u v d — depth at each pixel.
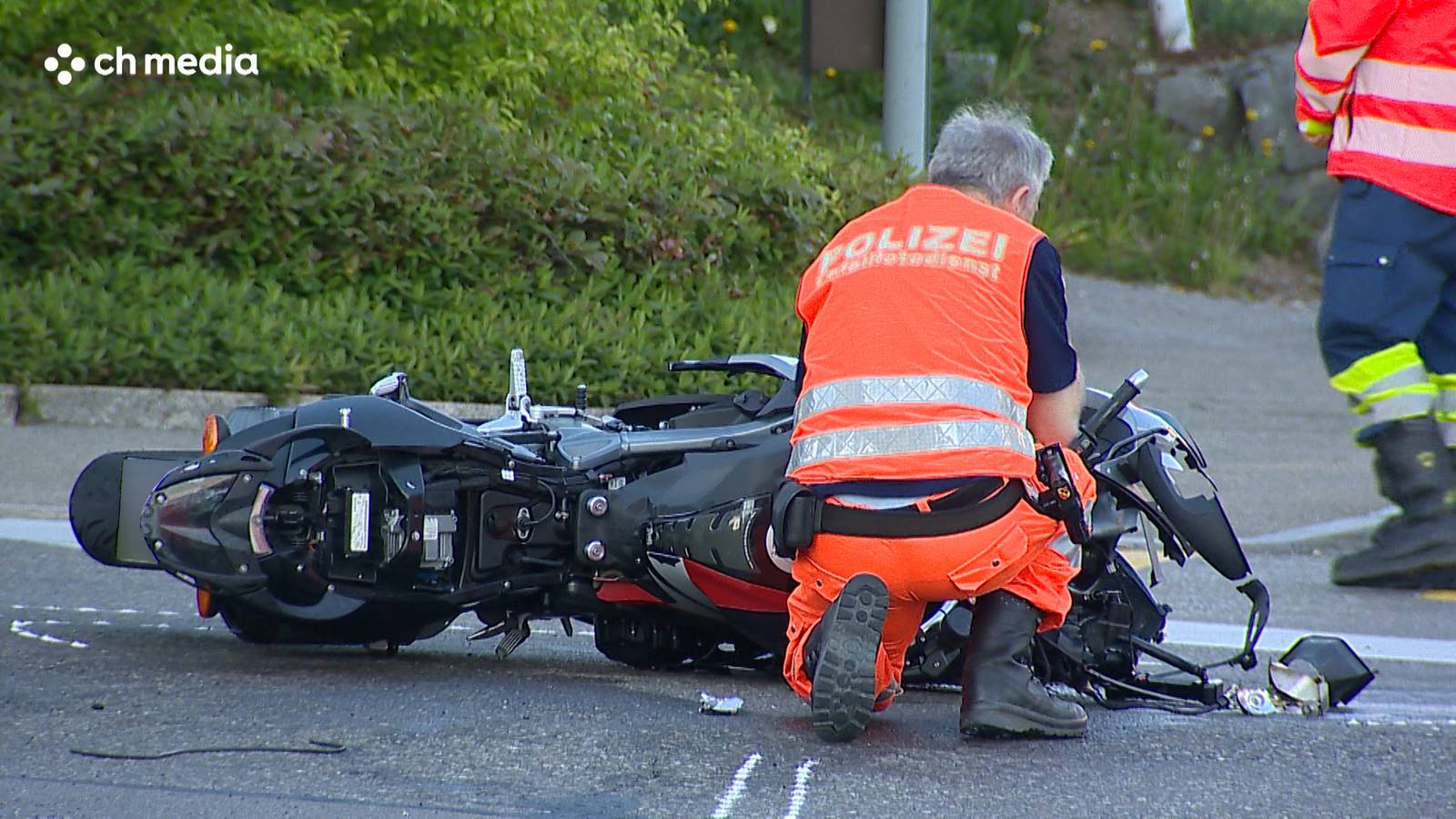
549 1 45.56
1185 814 13.91
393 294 39.75
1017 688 16.28
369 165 39.72
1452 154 26.38
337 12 45.12
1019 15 82.38
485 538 18.55
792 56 76.12
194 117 38.75
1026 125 17.36
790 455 17.83
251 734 15.48
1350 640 23.00
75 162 38.09
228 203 38.78
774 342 40.62
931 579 15.73
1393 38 26.45
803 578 16.44
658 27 49.19
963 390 15.72
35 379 35.62
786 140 48.16
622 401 38.84
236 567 17.59
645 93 47.72
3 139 37.84
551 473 18.92
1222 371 51.34
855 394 15.86
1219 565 18.47
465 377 37.53
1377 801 14.46
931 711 17.95
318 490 17.92
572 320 39.50
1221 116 78.38
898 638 16.62
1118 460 18.41
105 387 35.59
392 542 17.83
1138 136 76.50
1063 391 16.48
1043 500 16.06
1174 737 16.75
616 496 18.80
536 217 40.69
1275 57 79.38
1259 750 16.20
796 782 14.55
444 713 16.70
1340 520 31.95
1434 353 27.64
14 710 16.05
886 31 48.88
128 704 16.44
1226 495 34.41
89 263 38.12
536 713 16.91
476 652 20.94
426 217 39.66
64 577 23.86
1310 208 75.31
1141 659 21.47
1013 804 14.10
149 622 21.27
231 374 36.28
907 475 15.52
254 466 17.64
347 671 18.70
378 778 14.24
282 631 19.73
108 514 18.86
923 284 16.05
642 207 42.25
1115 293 64.75
